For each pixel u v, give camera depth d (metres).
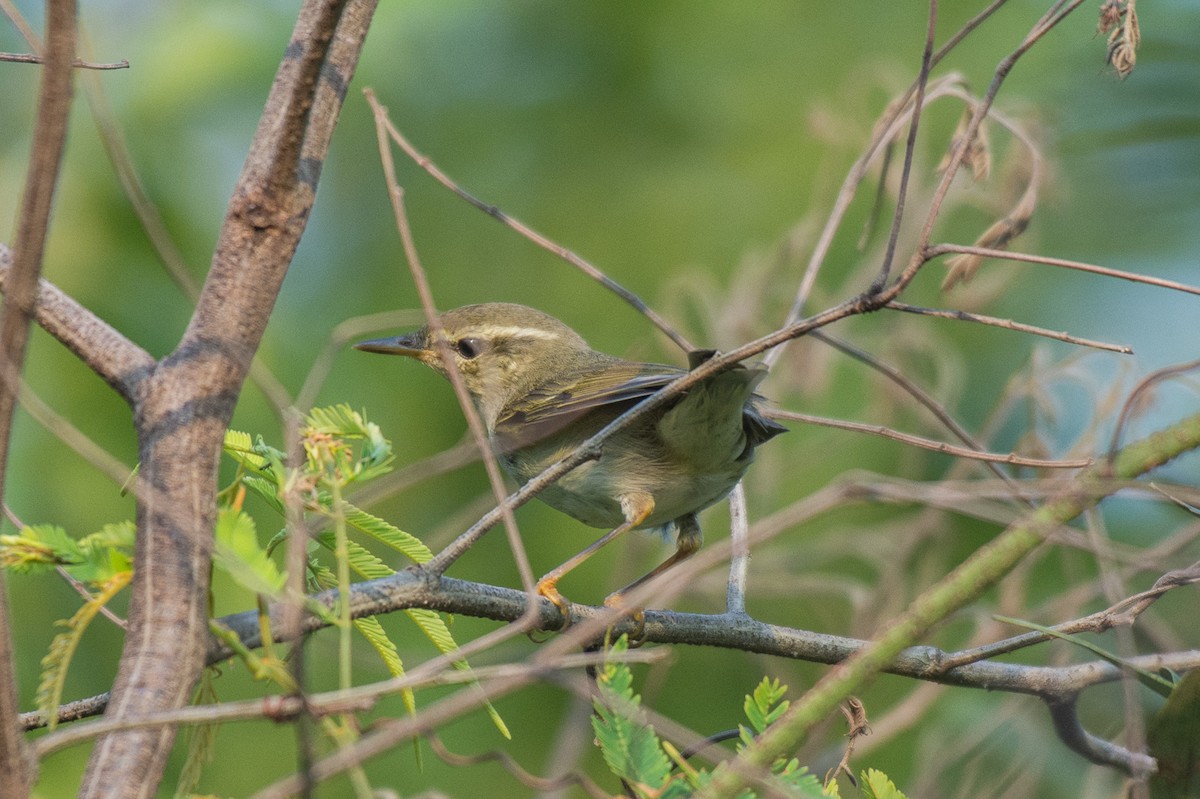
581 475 9.92
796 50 16.39
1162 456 5.58
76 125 11.02
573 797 12.19
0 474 4.37
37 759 4.31
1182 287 6.30
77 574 5.06
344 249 15.57
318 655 12.05
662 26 16.41
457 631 12.92
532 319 11.70
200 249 11.30
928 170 13.66
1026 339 14.61
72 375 10.68
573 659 4.91
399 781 12.65
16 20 5.83
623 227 15.71
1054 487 6.20
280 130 5.66
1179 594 9.74
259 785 11.87
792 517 5.48
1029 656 11.75
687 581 5.42
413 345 11.96
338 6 5.36
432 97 15.84
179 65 12.04
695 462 9.61
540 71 16.27
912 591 12.37
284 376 12.27
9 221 10.39
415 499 13.80
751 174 15.84
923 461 13.12
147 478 5.25
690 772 5.12
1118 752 7.44
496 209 8.42
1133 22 6.68
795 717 5.05
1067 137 11.00
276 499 5.93
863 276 13.36
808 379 12.36
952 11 16.05
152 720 4.42
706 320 13.77
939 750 9.77
